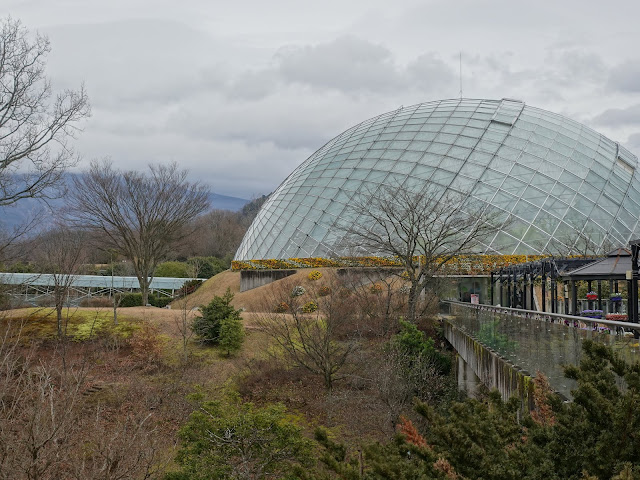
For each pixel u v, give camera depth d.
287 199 67.88
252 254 66.94
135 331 37.06
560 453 8.72
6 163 30.83
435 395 29.12
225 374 33.47
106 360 32.62
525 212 54.34
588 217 54.53
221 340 36.22
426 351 31.78
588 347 9.35
